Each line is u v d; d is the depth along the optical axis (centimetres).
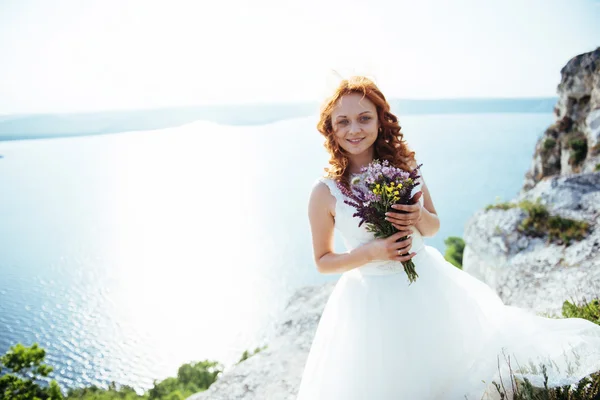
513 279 529
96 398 3747
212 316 5600
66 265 7338
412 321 212
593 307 334
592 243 504
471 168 12062
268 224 9469
